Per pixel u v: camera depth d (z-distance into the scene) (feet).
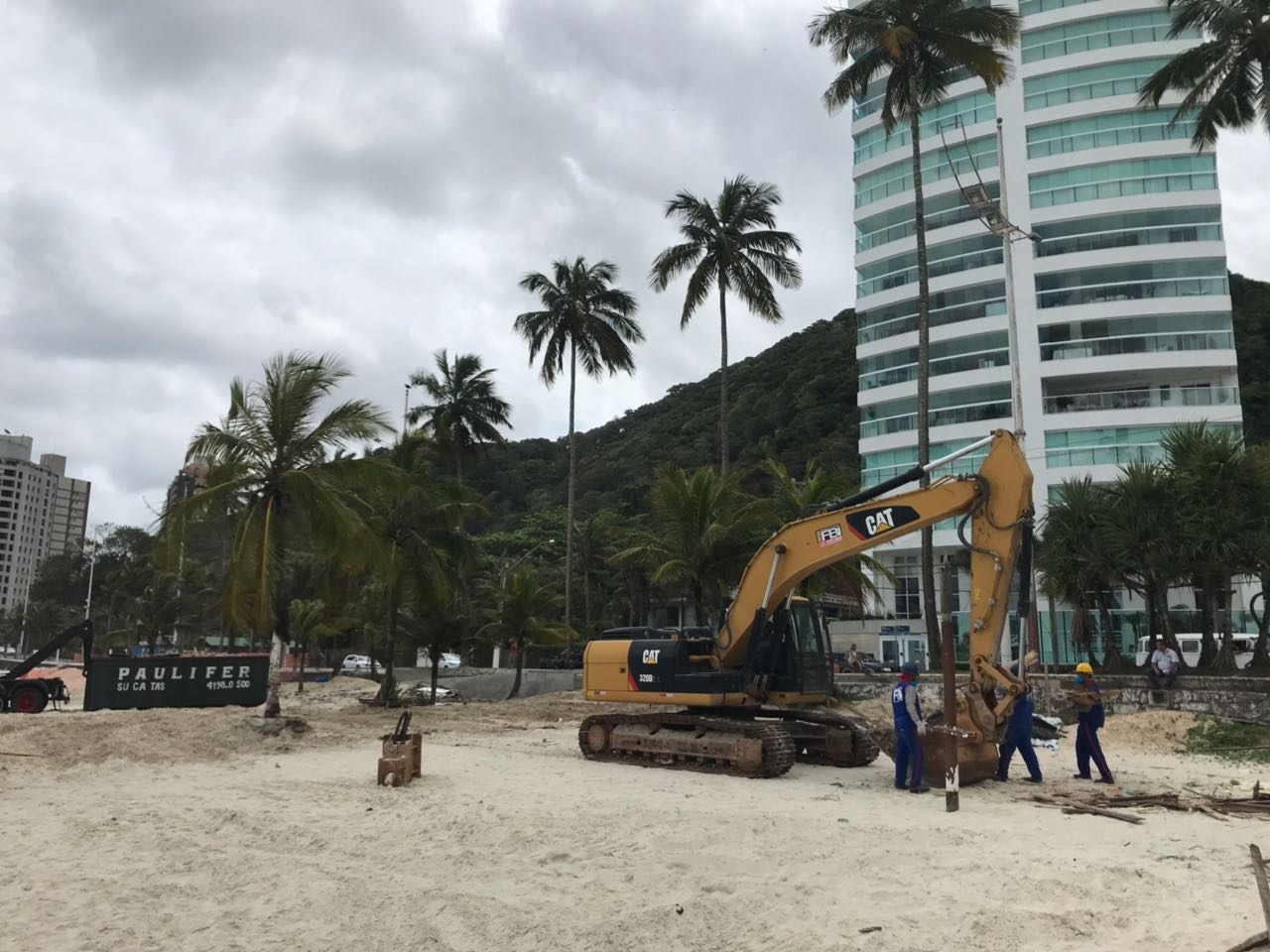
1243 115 91.50
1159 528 77.77
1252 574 77.10
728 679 48.21
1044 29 186.50
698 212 119.96
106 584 237.25
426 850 27.86
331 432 61.87
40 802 36.94
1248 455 77.87
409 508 87.04
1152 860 26.11
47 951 19.80
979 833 29.86
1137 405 170.50
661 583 96.48
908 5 92.02
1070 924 20.24
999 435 41.96
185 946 20.16
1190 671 80.64
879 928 20.26
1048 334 177.88
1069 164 180.45
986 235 184.75
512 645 110.11
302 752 53.93
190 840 29.53
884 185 200.44
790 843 27.96
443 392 163.22
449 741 60.85
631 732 50.08
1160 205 174.81
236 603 59.62
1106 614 92.63
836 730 48.98
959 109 191.31
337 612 106.32
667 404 403.95
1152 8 179.42
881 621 179.01
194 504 59.98
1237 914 20.70
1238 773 47.62
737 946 19.66
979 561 41.73
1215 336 170.19
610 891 23.54
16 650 294.66
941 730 39.83
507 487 341.00
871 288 199.93
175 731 54.80
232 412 61.46
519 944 20.04
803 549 46.85
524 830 29.84
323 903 22.89
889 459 188.75
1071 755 55.62
